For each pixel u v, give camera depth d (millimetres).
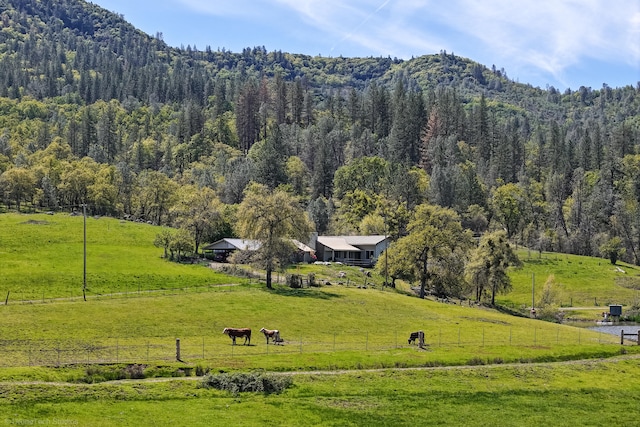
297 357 69500
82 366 60438
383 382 64688
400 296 121312
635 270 184125
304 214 124875
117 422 48719
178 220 158875
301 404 57031
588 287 165125
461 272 134875
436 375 68062
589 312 142250
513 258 139625
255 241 127938
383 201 199875
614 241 193625
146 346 71562
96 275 116500
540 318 132125
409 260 132875
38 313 84750
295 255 157750
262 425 51000
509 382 68000
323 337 83312
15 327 76125
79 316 84750
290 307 99688
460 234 143125
